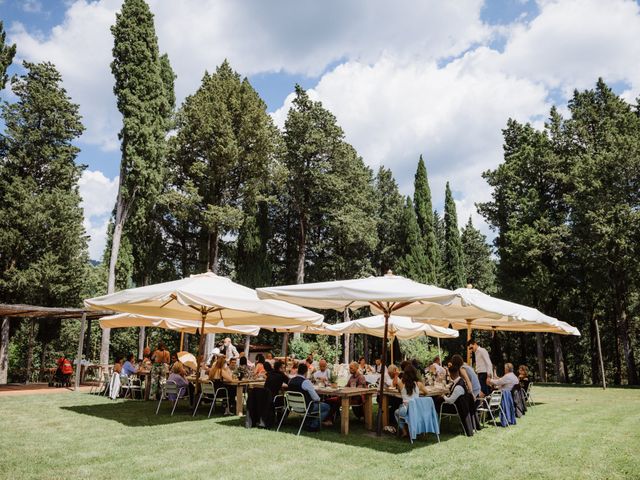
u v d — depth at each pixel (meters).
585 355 37.78
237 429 8.41
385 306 8.89
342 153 36.91
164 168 28.25
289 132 36.91
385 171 45.75
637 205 25.45
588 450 7.16
